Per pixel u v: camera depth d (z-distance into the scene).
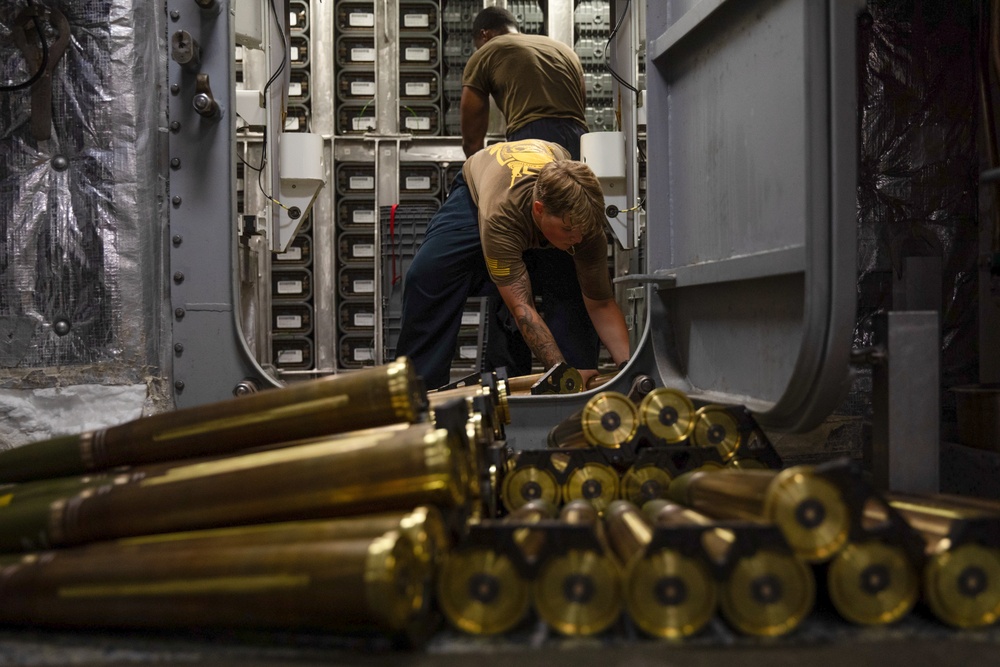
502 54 4.02
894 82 2.93
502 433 2.16
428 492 1.21
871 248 2.93
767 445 1.89
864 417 2.84
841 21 1.60
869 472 2.01
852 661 1.08
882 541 1.21
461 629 1.18
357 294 6.11
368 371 1.48
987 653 1.11
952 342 2.84
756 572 1.16
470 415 1.62
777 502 1.21
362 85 6.13
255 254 4.43
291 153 3.83
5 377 2.46
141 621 1.19
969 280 2.85
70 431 2.43
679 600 1.16
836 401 1.70
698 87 2.37
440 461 1.21
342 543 1.08
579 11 6.03
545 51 4.01
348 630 1.13
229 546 1.19
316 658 1.11
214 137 2.55
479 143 4.35
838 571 1.21
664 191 2.62
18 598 1.24
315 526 1.18
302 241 5.99
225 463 1.36
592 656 1.10
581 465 1.80
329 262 5.96
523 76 3.97
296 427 1.49
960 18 2.90
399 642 1.11
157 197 2.55
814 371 1.68
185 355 2.56
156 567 1.17
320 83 6.01
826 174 1.63
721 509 1.42
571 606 1.17
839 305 1.61
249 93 3.84
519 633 1.19
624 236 3.67
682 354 2.59
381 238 6.00
